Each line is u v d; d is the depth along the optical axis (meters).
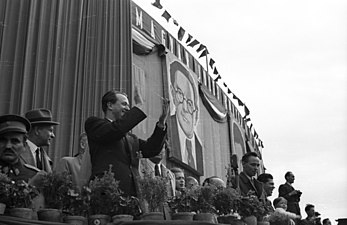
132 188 3.57
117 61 9.98
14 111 8.22
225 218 3.72
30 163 3.96
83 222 3.09
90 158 3.82
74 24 9.55
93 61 9.66
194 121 13.54
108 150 3.62
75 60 9.29
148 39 11.99
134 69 11.21
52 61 8.89
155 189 3.40
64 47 9.17
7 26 8.66
